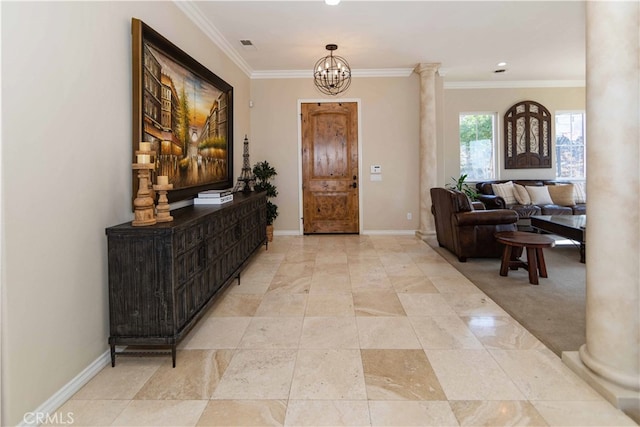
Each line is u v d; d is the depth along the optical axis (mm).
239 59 5363
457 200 4516
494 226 4418
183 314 2312
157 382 2027
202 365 2203
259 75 6211
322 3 3660
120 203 2385
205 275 2721
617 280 1787
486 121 7484
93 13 2111
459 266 4309
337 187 6406
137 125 2490
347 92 6281
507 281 3705
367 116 6297
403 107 6273
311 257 4871
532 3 3768
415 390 1922
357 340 2498
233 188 5105
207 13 3816
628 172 1739
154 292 2150
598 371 1859
